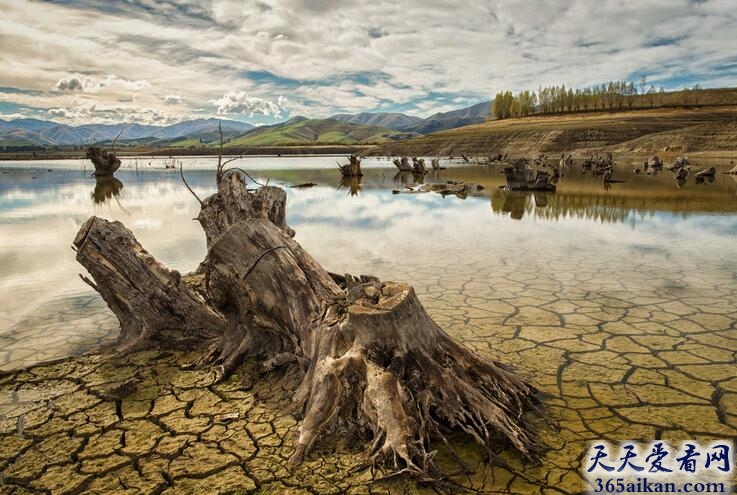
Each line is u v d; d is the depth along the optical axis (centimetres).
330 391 351
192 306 557
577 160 7000
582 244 1084
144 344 529
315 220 1505
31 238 1236
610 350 493
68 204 2017
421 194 2416
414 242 1123
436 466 312
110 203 2055
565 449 330
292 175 4150
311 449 334
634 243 1087
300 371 438
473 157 9494
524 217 1548
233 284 475
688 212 1611
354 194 2447
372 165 6994
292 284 443
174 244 1109
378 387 342
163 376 462
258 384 442
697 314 598
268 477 306
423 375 366
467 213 1662
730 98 12575
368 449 331
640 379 428
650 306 634
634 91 14288
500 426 338
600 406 384
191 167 6047
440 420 365
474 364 393
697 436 341
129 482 302
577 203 1916
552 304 650
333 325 393
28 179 3800
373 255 980
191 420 378
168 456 329
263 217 500
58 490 295
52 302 705
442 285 750
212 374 463
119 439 351
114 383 445
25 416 386
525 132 9919
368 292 395
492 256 966
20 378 456
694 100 12938
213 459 325
